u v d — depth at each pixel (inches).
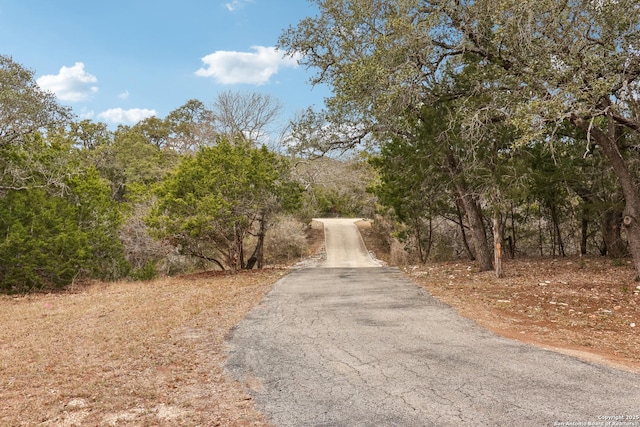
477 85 510.6
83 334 317.1
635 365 225.1
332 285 564.4
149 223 708.7
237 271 786.2
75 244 640.4
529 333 299.1
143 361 247.8
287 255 1491.1
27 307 466.0
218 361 247.4
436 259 1099.9
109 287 635.5
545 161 703.1
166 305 428.1
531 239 1101.1
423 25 476.4
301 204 920.3
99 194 783.7
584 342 273.9
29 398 196.7
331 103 618.2
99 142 1761.8
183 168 730.2
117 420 172.9
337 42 639.1
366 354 252.7
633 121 447.5
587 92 376.5
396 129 624.7
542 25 419.2
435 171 700.0
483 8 452.4
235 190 710.5
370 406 179.5
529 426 156.9
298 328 324.8
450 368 222.5
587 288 463.8
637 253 470.3
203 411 180.7
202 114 2078.0
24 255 590.6
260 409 181.2
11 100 548.7
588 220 790.5
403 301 426.6
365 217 2017.7
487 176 582.2
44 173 652.1
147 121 2070.6
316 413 175.0
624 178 466.3
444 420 163.6
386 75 482.3
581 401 177.5
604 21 408.8
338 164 1320.1
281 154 1066.1
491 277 585.3
